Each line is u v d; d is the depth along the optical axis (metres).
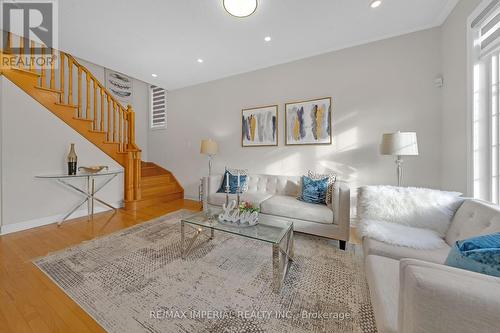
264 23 2.45
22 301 1.45
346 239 2.29
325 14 2.29
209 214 2.37
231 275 1.79
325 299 1.49
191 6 2.16
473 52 1.88
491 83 1.78
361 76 2.92
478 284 0.61
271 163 3.64
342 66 3.03
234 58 3.33
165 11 2.24
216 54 3.20
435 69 2.52
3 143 2.63
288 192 3.15
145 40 2.80
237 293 1.56
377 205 1.81
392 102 2.74
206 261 2.01
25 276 1.74
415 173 2.64
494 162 1.76
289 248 2.00
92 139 3.51
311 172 3.08
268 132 3.64
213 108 4.28
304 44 2.92
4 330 1.21
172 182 4.84
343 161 3.05
